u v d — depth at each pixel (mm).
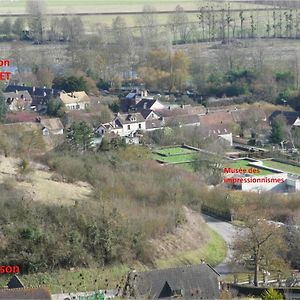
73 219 119688
